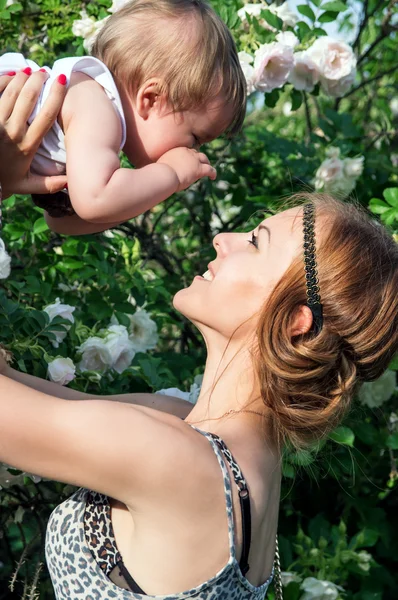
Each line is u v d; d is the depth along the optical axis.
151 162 1.74
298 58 2.73
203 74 1.68
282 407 1.47
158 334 2.79
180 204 3.50
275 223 1.57
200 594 1.34
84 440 1.30
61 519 1.45
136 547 1.36
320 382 1.49
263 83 2.63
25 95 1.45
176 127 1.71
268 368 1.46
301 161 2.97
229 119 1.78
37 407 1.31
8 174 1.51
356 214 1.59
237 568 1.37
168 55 1.66
